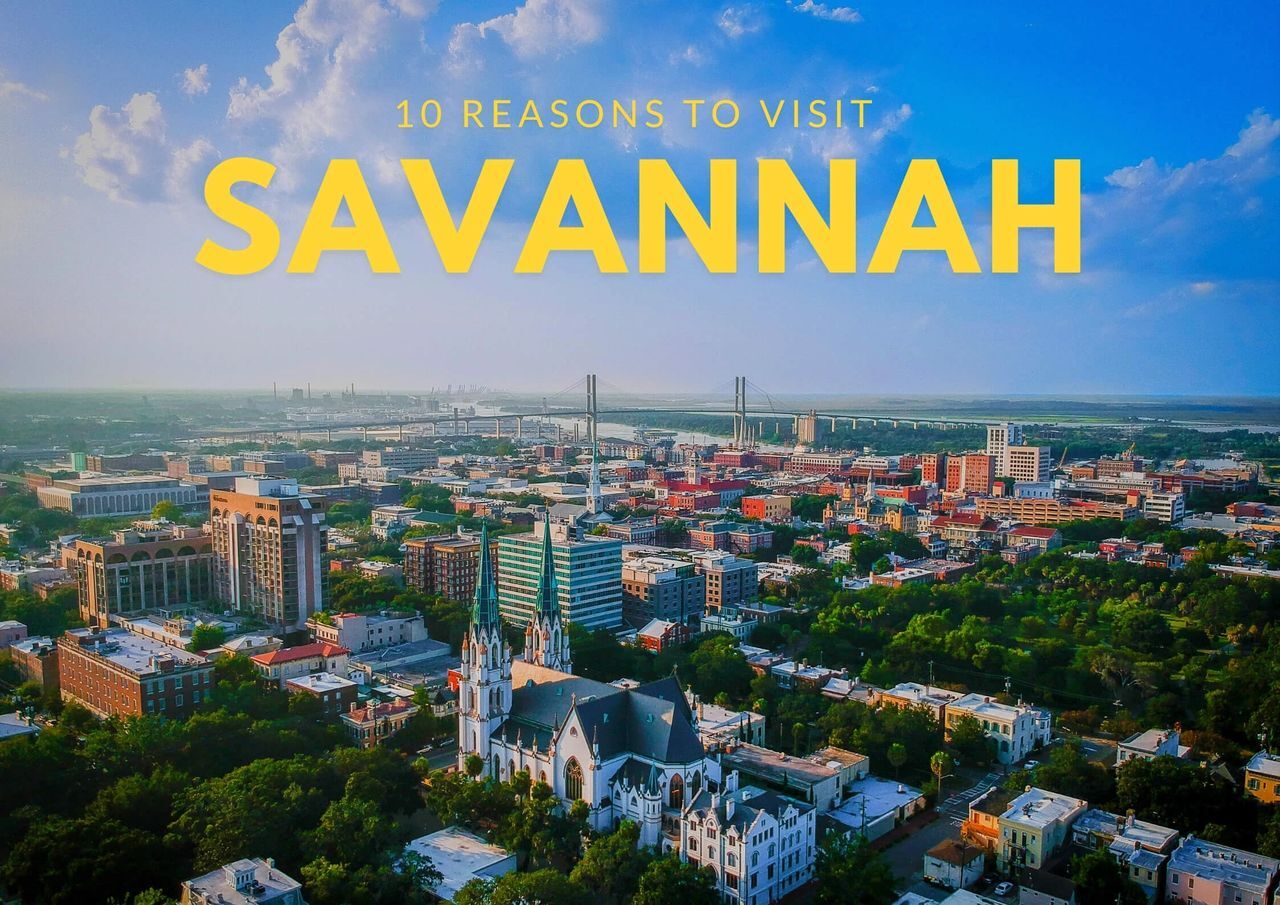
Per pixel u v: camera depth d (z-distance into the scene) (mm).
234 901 176000
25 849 195125
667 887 190125
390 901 190250
